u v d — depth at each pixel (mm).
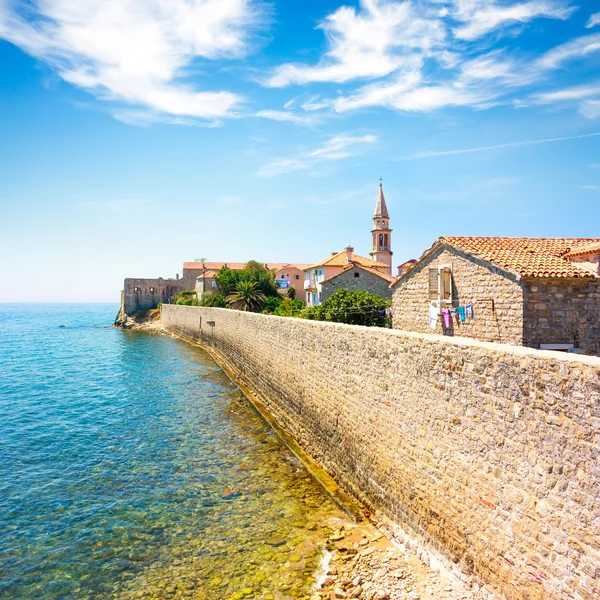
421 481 10828
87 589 10805
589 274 15281
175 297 101625
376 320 36594
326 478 16141
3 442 21500
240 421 24297
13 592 10789
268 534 12711
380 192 69438
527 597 7648
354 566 10883
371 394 13477
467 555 9180
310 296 60469
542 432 7523
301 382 19938
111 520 13898
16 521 14000
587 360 6922
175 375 38969
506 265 15914
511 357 8219
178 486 16125
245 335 34250
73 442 21422
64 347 65812
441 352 10258
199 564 11500
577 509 6836
